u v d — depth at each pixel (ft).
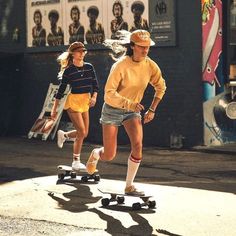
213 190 25.04
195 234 18.43
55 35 44.80
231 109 38.50
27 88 46.96
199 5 37.37
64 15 44.09
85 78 26.86
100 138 42.47
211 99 37.96
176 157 35.19
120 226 19.38
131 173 21.81
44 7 45.37
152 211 21.29
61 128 43.68
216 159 34.30
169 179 27.84
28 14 46.44
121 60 20.84
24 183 26.78
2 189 25.49
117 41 22.71
